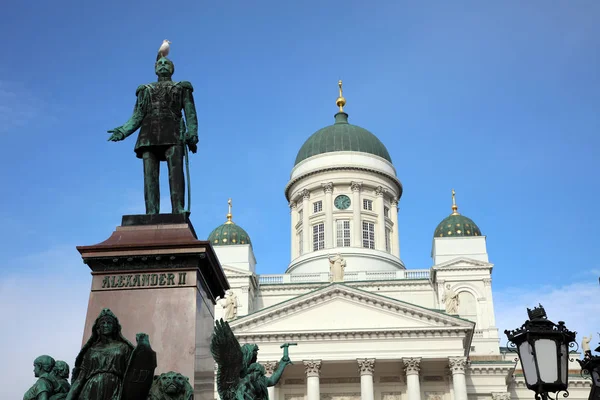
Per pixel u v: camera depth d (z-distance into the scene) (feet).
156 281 35.04
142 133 40.01
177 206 38.75
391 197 364.38
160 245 35.32
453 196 338.13
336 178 351.67
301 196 360.48
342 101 401.70
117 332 32.32
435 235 320.50
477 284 304.71
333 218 347.15
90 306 34.71
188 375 33.30
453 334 244.22
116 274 35.29
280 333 246.06
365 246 344.90
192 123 40.60
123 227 37.27
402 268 345.51
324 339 246.27
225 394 36.58
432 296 312.09
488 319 298.56
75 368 31.86
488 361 274.36
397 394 253.85
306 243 347.15
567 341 44.47
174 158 39.52
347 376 257.75
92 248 35.47
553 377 43.50
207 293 37.09
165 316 34.42
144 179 39.68
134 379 30.25
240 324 249.34
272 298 315.78
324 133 372.38
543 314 45.16
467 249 311.27
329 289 252.01
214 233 326.03
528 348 44.29
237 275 303.27
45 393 32.19
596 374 59.11
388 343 245.04
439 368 253.44
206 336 36.24
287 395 254.06
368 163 356.79
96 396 30.83
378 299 249.55
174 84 41.16
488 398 271.28
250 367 38.60
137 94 41.09
